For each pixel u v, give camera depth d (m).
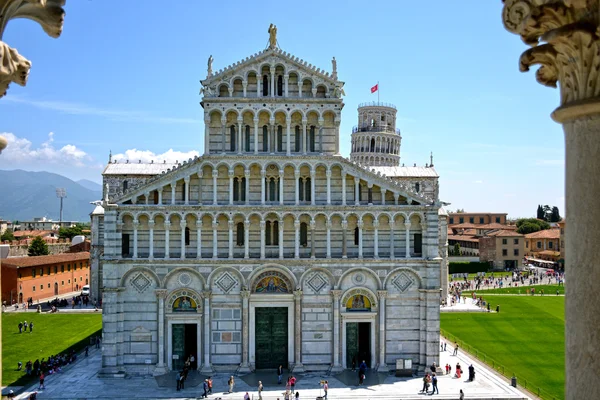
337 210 66.81
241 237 67.62
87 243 181.25
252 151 68.00
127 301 65.19
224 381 62.56
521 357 74.31
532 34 11.48
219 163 66.62
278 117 68.12
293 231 67.38
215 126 67.62
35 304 121.94
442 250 119.88
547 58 11.49
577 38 10.30
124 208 65.31
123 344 65.00
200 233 66.44
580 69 10.41
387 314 66.38
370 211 66.88
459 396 57.16
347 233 67.50
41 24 11.29
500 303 123.12
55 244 195.25
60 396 56.94
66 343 83.19
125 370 64.81
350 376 64.50
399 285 66.56
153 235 66.12
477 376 64.81
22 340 85.38
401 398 56.72
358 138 173.88
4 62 10.28
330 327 66.44
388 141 173.25
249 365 65.69
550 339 85.56
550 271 190.38
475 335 88.56
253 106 67.12
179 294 65.75
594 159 10.12
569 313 10.44
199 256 66.00
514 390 59.31
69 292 145.50
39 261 129.88
